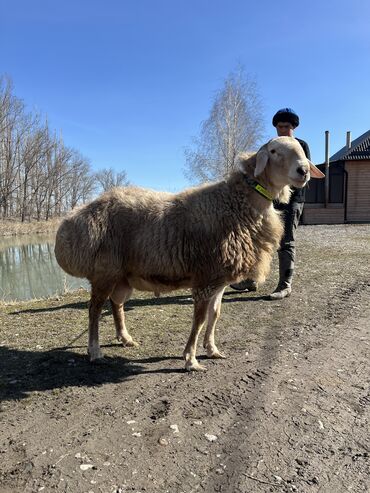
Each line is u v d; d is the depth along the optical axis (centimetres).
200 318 372
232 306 586
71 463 241
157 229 369
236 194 375
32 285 1126
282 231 402
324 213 2384
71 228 384
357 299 602
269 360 390
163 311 571
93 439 266
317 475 227
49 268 1445
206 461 241
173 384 346
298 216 623
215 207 369
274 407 302
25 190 4147
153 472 232
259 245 383
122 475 230
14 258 1762
